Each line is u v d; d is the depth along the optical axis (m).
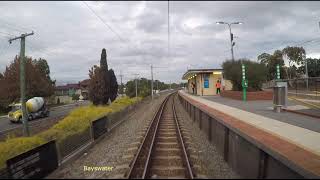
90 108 33.75
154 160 13.61
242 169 11.28
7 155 15.79
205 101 43.19
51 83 88.56
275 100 26.94
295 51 66.62
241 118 23.83
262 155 9.73
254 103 36.00
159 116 33.22
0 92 68.44
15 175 10.78
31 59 76.31
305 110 25.86
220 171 12.02
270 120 22.30
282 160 8.66
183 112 39.97
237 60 47.69
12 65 70.56
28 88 70.00
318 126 19.34
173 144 17.52
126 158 14.25
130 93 86.25
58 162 13.41
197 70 59.56
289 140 15.93
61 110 66.00
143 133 21.86
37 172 11.86
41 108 50.09
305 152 13.88
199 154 15.03
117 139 20.20
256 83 46.03
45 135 18.98
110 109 33.81
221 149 14.93
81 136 16.81
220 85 59.03
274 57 70.19
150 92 94.31
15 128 38.50
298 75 67.50
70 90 139.50
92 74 54.16
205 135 20.73
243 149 11.22
